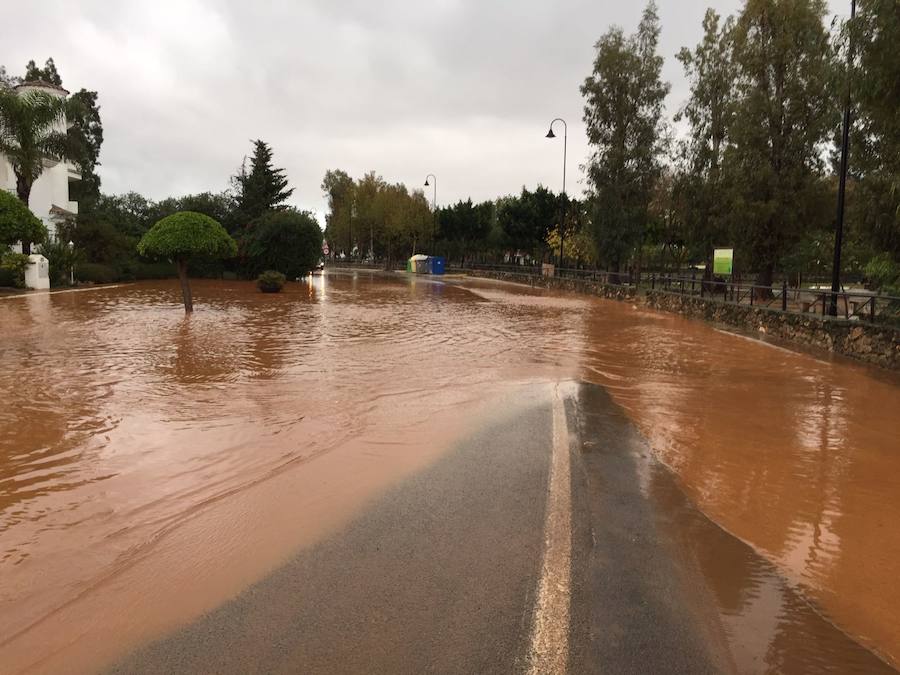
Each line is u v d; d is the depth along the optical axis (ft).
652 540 12.32
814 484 16.16
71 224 105.81
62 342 38.14
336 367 31.27
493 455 17.61
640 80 100.22
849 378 31.45
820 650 8.80
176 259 56.34
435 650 8.38
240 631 8.88
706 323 59.47
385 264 223.71
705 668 8.15
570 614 9.32
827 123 65.05
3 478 15.12
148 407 22.27
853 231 45.01
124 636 8.80
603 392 27.27
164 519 12.87
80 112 98.48
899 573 11.46
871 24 32.76
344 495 14.30
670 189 105.60
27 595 9.91
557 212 163.43
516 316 63.46
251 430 19.56
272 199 162.40
